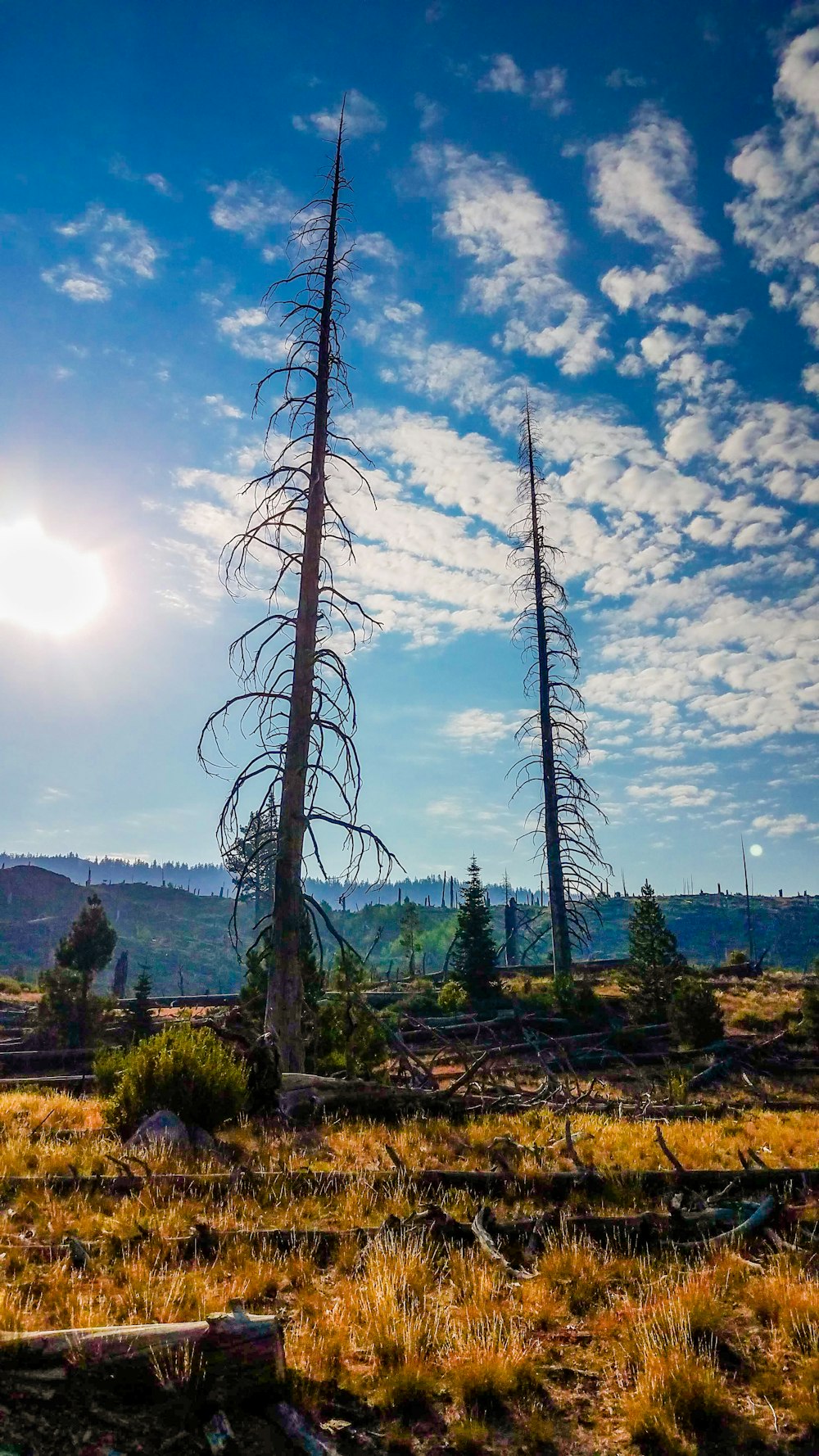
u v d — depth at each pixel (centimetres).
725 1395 480
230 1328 445
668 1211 775
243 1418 425
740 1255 692
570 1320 594
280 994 1599
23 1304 538
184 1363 422
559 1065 2370
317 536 1855
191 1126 1016
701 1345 538
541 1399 495
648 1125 1312
